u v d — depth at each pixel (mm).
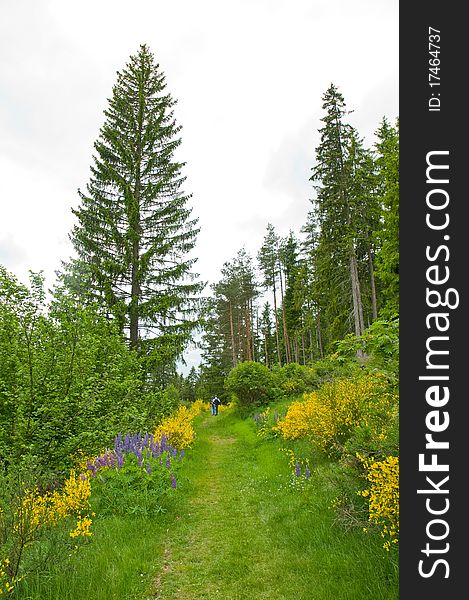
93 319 10242
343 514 5137
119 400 10352
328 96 24766
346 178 23750
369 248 27172
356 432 5633
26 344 7828
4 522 4320
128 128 19547
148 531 6297
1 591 3996
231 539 5965
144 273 17266
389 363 5129
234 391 22953
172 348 16547
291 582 4445
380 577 3904
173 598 4465
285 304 47875
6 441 7270
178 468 9727
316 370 14750
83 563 4910
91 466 7887
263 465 10195
